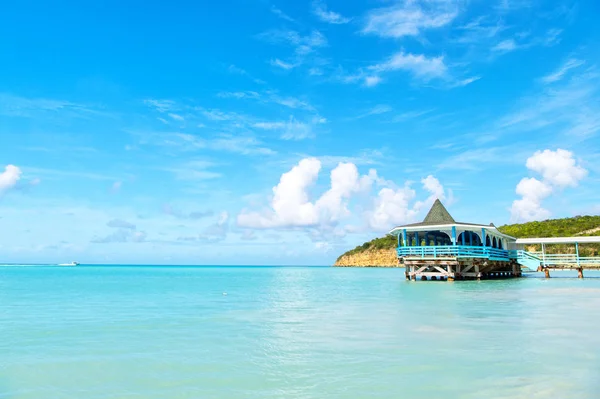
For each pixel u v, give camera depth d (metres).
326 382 8.32
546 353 10.28
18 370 9.44
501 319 15.34
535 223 104.69
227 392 7.87
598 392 7.63
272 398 7.52
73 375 9.07
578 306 18.84
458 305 19.55
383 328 13.84
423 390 7.80
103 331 13.96
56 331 14.04
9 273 84.88
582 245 80.25
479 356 10.04
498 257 38.69
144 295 28.41
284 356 10.34
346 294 27.97
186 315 17.64
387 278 55.53
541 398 7.36
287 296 27.06
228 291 32.25
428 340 11.88
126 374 9.08
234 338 12.59
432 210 40.25
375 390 7.82
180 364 9.76
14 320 16.45
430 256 35.59
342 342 11.77
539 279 41.38
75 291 32.41
